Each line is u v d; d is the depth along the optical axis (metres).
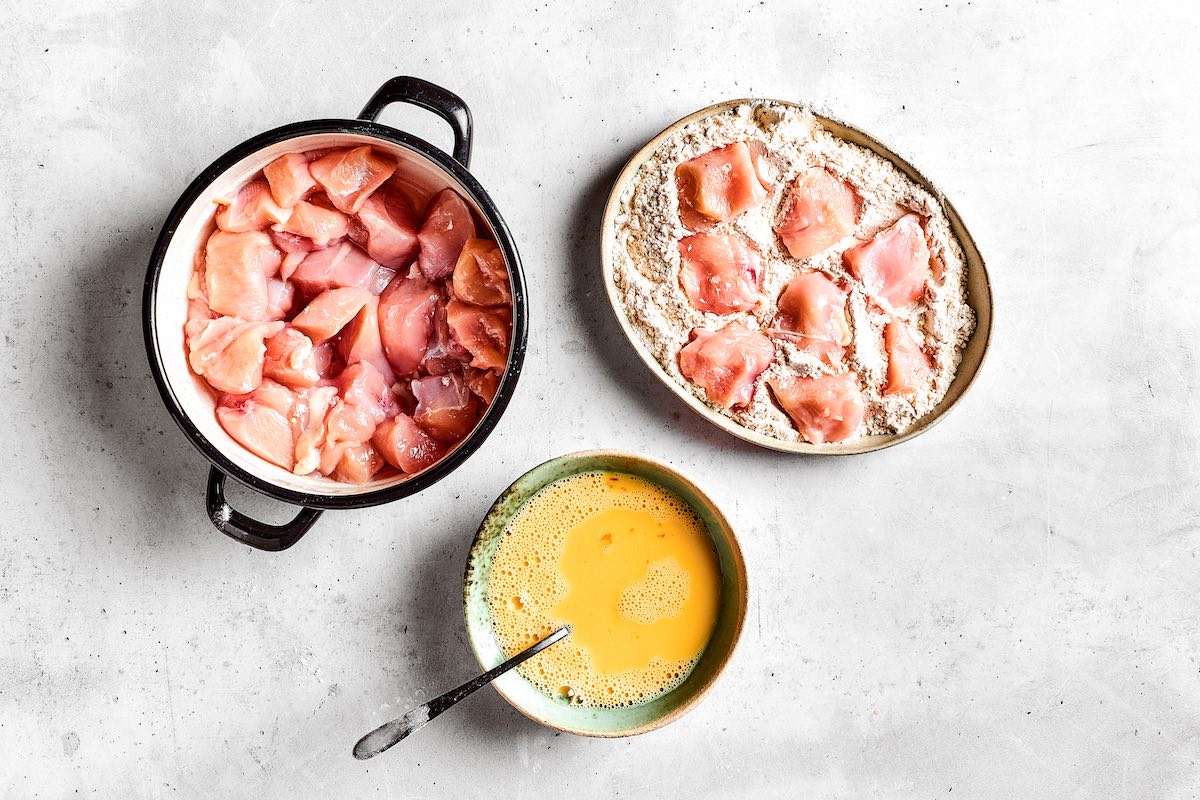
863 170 0.65
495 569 0.65
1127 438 0.69
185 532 0.68
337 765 0.68
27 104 0.67
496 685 0.63
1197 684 0.69
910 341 0.65
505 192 0.68
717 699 0.69
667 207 0.64
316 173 0.60
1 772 0.67
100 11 0.67
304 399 0.61
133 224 0.67
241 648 0.68
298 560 0.68
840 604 0.69
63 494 0.68
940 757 0.69
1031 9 0.69
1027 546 0.70
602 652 0.65
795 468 0.69
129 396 0.68
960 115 0.69
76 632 0.68
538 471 0.63
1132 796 0.69
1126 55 0.69
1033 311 0.69
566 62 0.68
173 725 0.68
